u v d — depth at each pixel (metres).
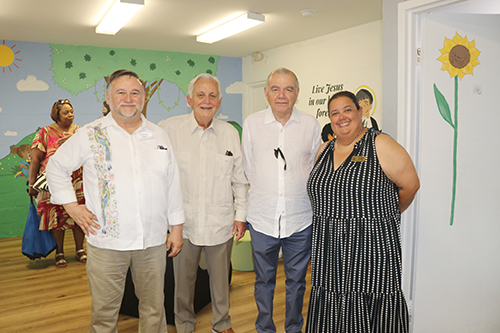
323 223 1.89
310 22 4.31
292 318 2.22
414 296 2.17
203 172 2.18
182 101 6.09
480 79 2.20
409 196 1.83
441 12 2.08
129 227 1.81
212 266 2.28
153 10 3.82
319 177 1.91
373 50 4.30
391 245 1.77
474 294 2.32
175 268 2.25
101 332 1.88
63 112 3.79
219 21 4.24
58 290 3.21
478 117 2.21
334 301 1.87
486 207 2.29
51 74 5.16
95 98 5.46
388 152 1.76
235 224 2.32
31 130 5.08
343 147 1.90
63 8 3.66
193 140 2.19
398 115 2.15
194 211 2.18
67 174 1.83
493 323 2.37
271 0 3.56
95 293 1.84
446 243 2.21
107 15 3.77
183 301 2.28
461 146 2.18
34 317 2.72
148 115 5.85
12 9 3.66
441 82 2.11
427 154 2.11
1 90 4.89
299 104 5.39
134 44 5.34
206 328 2.52
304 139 2.15
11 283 3.37
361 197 1.78
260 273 2.20
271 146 2.13
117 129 1.83
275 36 4.97
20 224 5.09
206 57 6.19
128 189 1.81
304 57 5.23
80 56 5.33
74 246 4.54
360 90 4.49
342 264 1.83
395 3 2.14
